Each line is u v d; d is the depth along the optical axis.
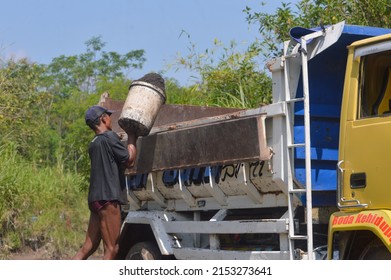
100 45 35.75
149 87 8.07
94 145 7.99
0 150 13.63
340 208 6.12
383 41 6.02
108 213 7.96
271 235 7.41
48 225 12.98
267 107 6.91
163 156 8.13
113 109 9.59
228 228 7.35
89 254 8.20
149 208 8.84
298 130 6.81
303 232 6.86
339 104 7.18
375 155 5.85
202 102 13.30
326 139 7.03
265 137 6.89
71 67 35.03
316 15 11.61
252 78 13.04
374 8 11.06
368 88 6.15
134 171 8.56
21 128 15.10
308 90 6.61
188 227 7.94
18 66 15.70
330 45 6.57
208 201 7.86
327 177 6.97
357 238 6.00
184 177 7.95
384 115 5.85
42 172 14.55
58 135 20.03
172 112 9.60
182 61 14.17
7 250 12.38
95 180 7.96
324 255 6.74
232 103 12.66
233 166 7.29
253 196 7.17
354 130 6.07
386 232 5.54
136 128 8.04
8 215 12.59
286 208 6.99
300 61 6.88
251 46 12.98
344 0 11.40
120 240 8.92
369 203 5.86
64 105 22.88
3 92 14.77
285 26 12.23
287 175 6.72
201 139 7.59
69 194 14.33
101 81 22.38
